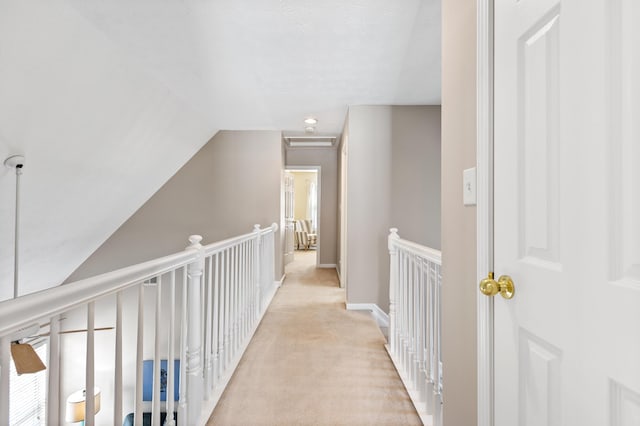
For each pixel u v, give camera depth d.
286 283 5.11
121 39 2.26
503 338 0.82
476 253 0.98
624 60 0.51
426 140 3.74
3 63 1.81
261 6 1.93
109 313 4.59
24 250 3.27
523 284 0.74
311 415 1.76
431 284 1.66
